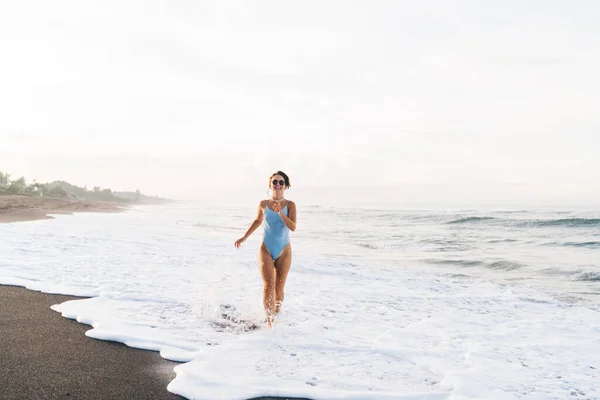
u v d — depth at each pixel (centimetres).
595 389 358
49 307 517
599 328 563
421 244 1655
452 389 341
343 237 1930
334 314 578
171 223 2462
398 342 464
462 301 705
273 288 497
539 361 427
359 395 318
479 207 6519
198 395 301
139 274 766
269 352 406
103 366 344
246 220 3067
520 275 1000
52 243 1120
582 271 1032
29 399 273
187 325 475
